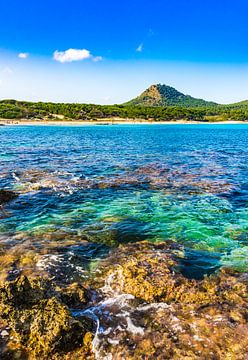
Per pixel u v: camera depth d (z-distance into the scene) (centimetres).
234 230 1174
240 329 613
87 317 654
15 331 596
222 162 2873
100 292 754
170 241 1061
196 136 6875
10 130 8138
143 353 560
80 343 587
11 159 2881
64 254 951
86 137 6050
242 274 847
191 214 1341
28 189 1717
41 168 2389
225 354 551
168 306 695
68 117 13875
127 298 725
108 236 1097
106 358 555
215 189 1767
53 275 826
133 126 11944
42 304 639
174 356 550
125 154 3394
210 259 934
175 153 3584
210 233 1143
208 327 621
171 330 615
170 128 10750
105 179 1994
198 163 2780
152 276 788
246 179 2070
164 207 1431
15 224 1209
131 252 965
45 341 567
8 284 655
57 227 1181
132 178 2033
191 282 782
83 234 1113
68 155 3247
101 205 1458
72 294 709
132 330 618
